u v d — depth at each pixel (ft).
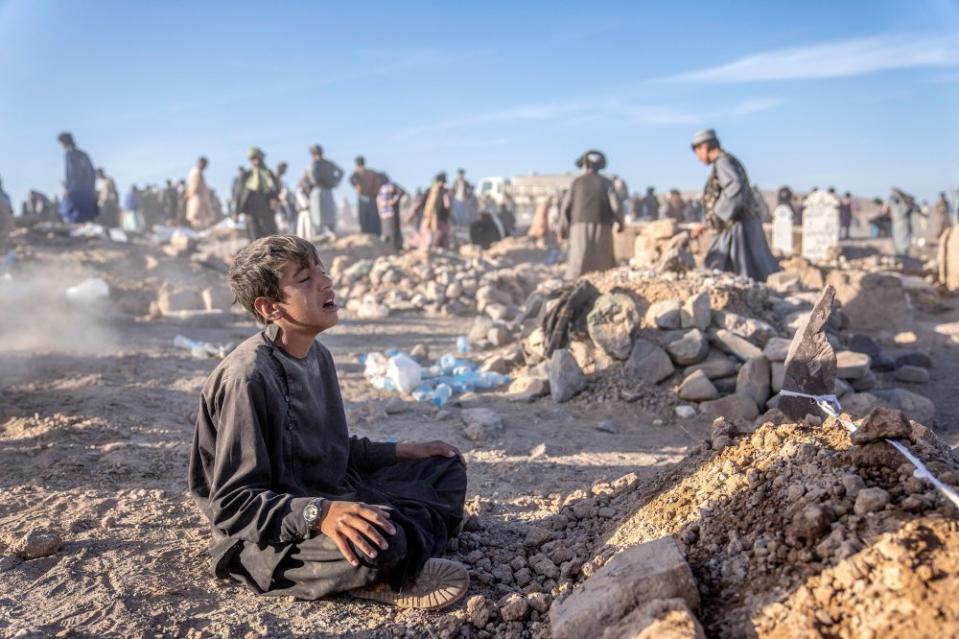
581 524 10.78
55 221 68.39
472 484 13.91
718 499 8.84
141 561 10.07
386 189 55.47
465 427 17.89
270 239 9.11
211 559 9.87
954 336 26.91
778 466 8.64
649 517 9.50
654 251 36.76
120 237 55.98
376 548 8.38
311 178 59.62
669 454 15.96
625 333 20.81
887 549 6.59
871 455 7.97
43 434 15.62
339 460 9.80
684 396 19.11
